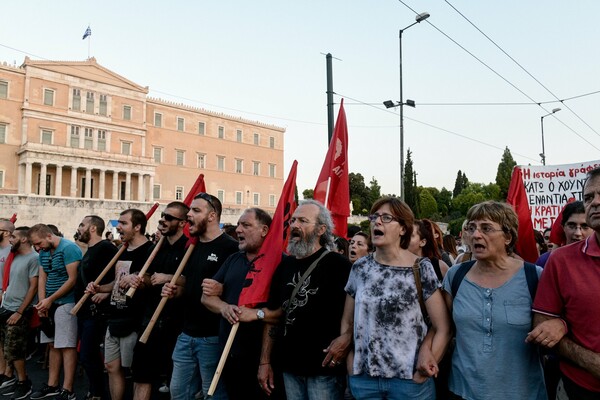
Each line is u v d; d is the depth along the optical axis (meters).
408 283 3.32
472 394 3.03
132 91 60.50
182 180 64.56
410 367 3.17
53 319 6.32
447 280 3.40
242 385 4.10
